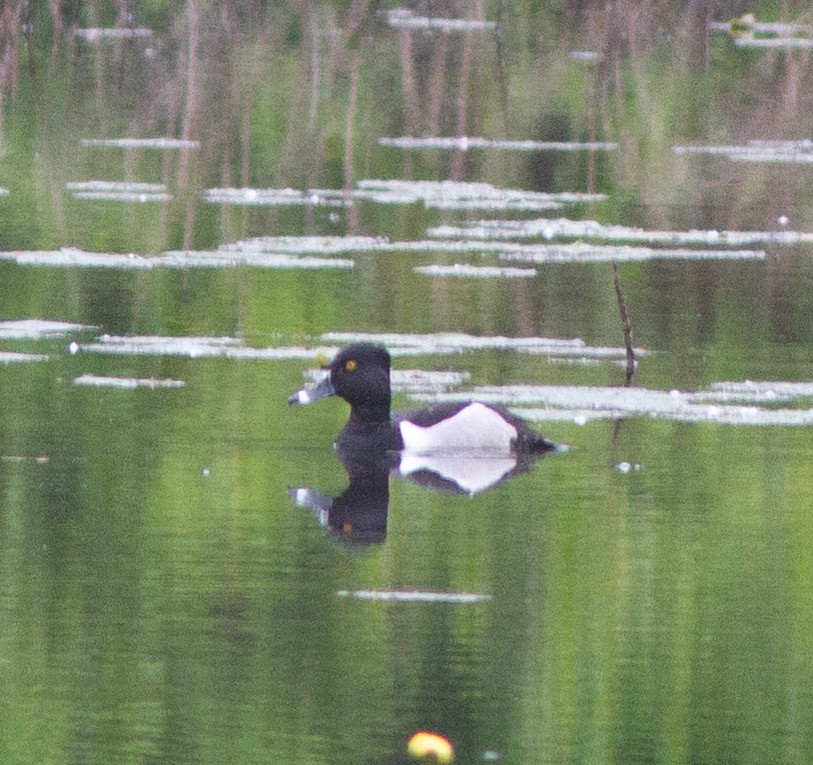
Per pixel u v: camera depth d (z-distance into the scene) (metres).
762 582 11.45
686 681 9.81
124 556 11.81
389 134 33.31
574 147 32.53
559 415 15.75
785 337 18.81
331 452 14.62
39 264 22.12
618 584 11.38
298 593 11.16
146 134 32.66
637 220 26.44
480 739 9.07
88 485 13.38
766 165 31.31
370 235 24.83
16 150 30.84
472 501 13.30
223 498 13.17
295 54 39.91
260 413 15.66
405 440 14.70
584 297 20.77
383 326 19.17
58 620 10.62
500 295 20.83
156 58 39.00
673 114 35.84
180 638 10.37
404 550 12.05
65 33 41.12
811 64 39.72
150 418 15.30
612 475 13.95
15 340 18.22
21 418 15.17
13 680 9.73
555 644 10.34
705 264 22.89
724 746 9.05
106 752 8.87
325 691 9.55
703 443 14.80
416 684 9.74
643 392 16.53
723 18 44.97
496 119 34.72
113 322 19.12
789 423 15.49
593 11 43.88
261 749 8.91
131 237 24.11
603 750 9.01
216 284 21.14
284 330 18.97
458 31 43.12
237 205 26.95
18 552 11.86
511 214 26.78
